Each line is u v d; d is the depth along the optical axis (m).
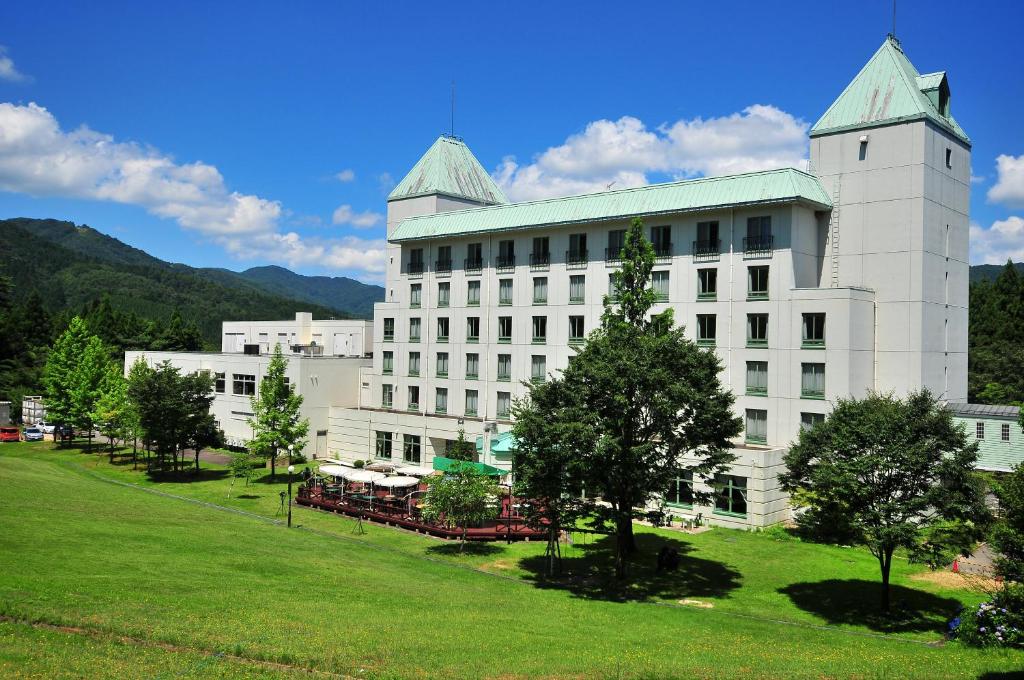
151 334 145.38
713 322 54.59
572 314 61.56
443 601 29.39
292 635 22.05
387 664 20.30
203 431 64.94
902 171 51.59
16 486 44.06
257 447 61.00
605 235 59.88
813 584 36.22
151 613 22.56
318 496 53.28
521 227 63.91
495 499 43.97
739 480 48.59
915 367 50.53
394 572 34.69
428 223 72.69
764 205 51.69
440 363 71.50
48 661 17.70
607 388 34.16
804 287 52.75
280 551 36.06
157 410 61.94
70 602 22.52
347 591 29.08
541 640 24.42
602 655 22.92
